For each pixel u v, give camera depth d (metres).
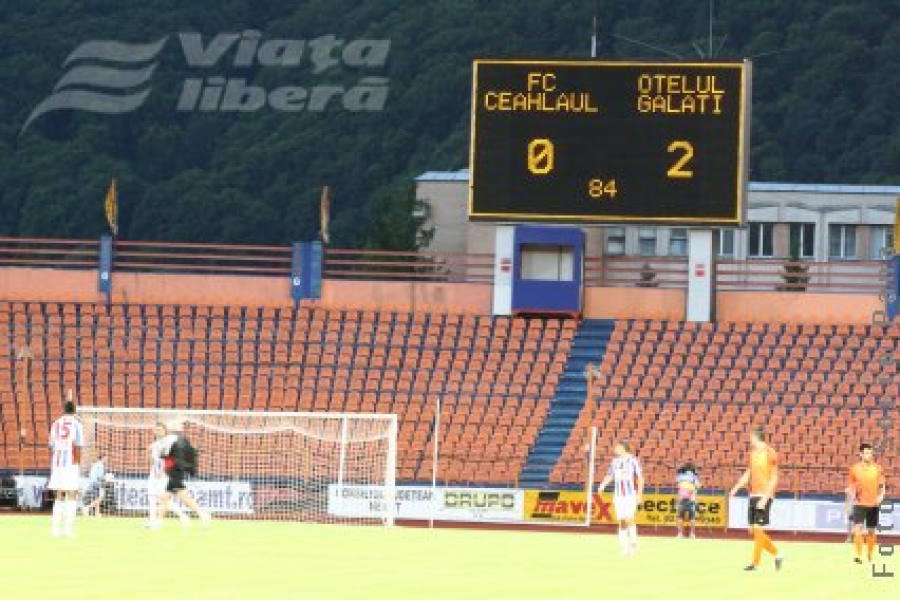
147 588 36.16
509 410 97.50
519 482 91.31
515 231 100.69
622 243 153.12
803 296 102.38
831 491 88.81
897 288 101.62
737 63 88.69
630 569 48.47
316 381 100.31
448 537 67.00
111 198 104.94
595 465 92.06
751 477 48.69
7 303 103.12
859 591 41.44
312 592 36.38
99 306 103.56
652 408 96.94
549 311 100.44
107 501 80.25
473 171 89.75
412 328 103.12
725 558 56.38
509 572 45.22
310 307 103.75
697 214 88.81
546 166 89.50
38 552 47.53
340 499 83.50
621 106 89.19
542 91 89.50
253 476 87.62
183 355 101.81
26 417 96.81
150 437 86.69
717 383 98.50
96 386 99.50
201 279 104.44
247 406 99.06
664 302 102.19
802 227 155.12
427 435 95.56
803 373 99.06
